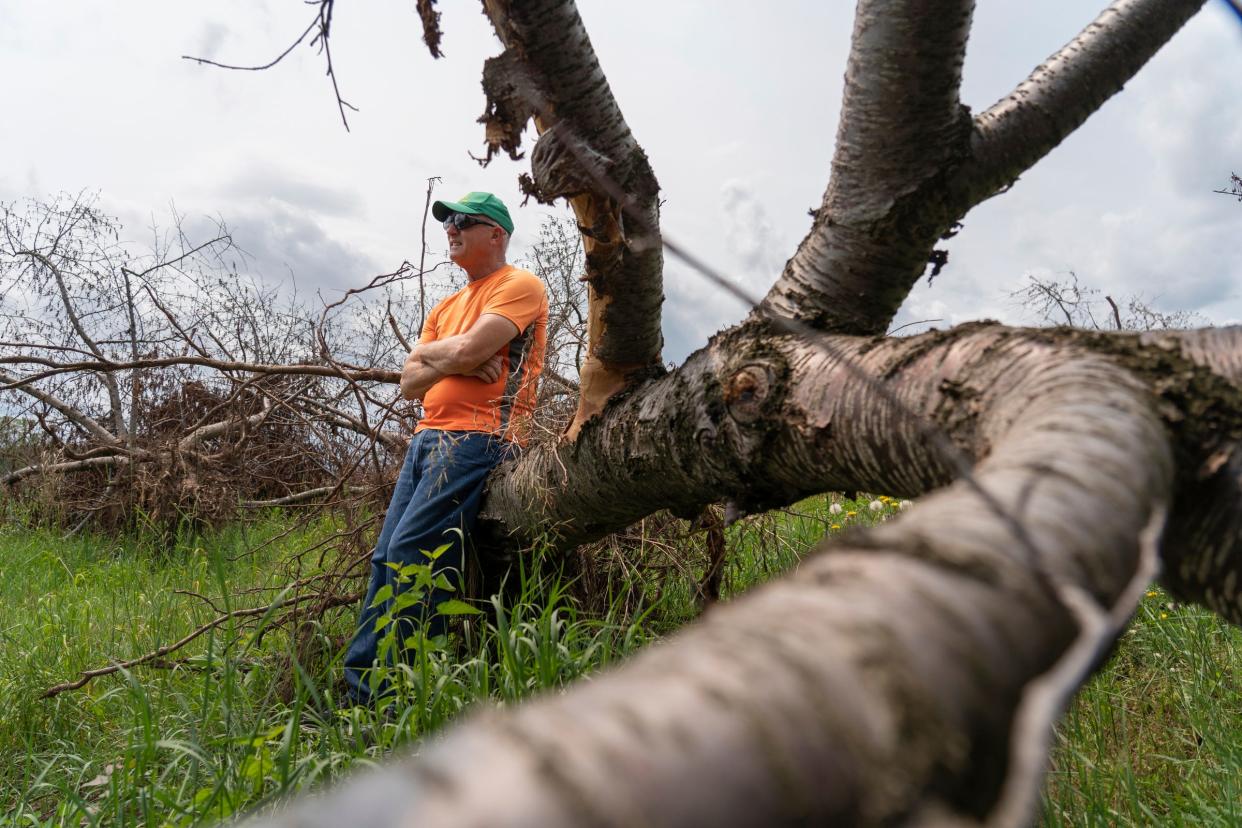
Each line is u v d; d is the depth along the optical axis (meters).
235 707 3.20
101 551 6.77
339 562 4.30
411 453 3.92
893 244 2.25
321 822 0.44
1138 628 3.68
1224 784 2.57
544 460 3.42
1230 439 1.18
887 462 1.67
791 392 1.98
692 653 0.56
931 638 0.60
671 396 2.58
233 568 5.70
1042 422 1.02
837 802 0.50
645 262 2.76
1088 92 2.33
